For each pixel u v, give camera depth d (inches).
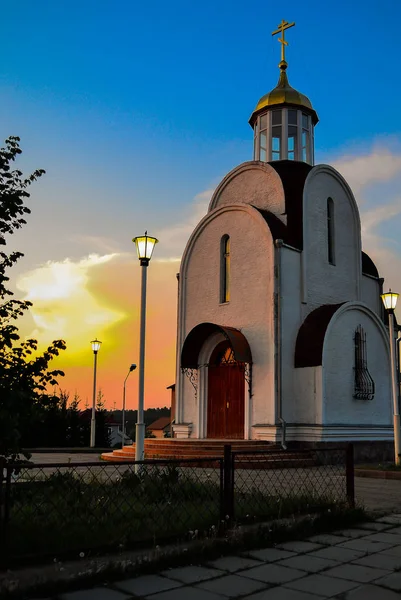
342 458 798.5
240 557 267.6
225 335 842.2
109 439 1349.7
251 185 976.3
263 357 836.6
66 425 1227.2
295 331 853.2
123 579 231.8
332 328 848.9
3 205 315.9
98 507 303.4
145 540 260.1
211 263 953.5
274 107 1058.1
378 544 294.4
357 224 1009.5
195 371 925.8
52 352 321.7
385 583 229.1
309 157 1062.4
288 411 815.1
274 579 233.9
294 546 289.7
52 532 253.8
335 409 827.4
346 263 979.9
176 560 253.6
